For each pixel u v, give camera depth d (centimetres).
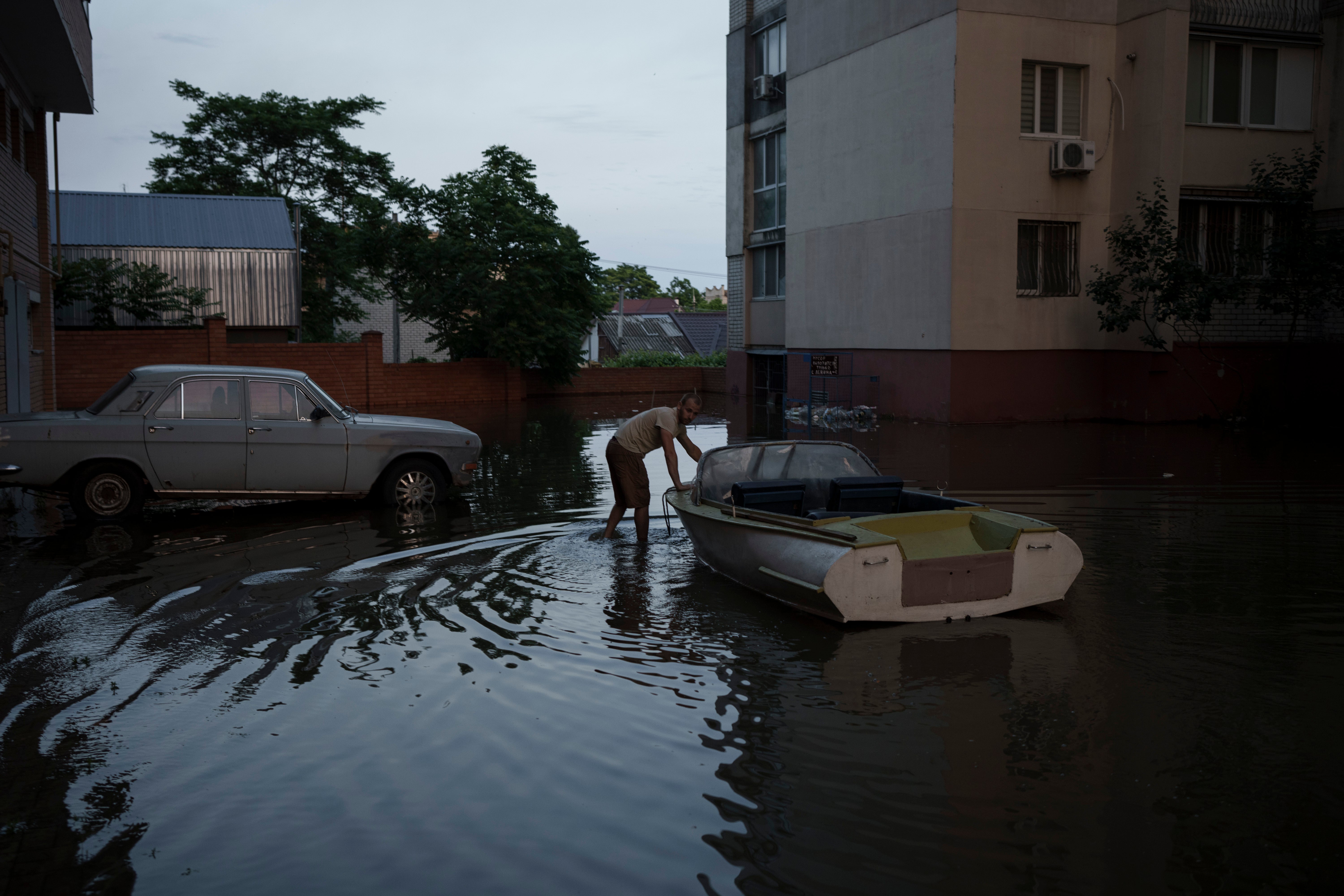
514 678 499
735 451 790
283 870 322
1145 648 541
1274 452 1483
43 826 352
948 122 1917
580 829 347
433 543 840
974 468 1323
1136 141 1938
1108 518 927
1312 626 578
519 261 3177
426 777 388
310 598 653
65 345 2438
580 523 943
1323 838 338
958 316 1933
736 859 326
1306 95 2027
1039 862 323
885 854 329
